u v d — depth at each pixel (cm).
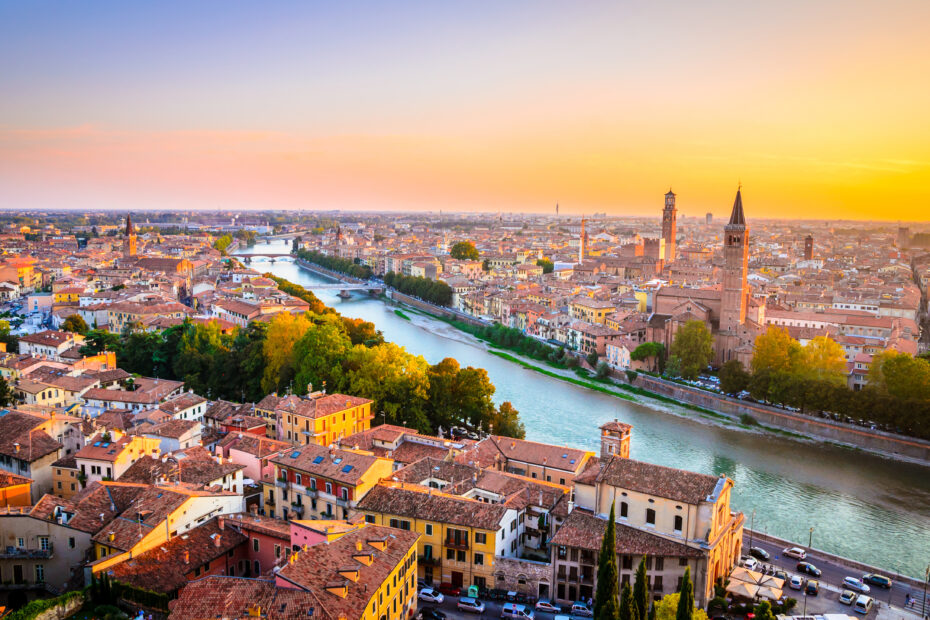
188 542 10831
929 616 11250
